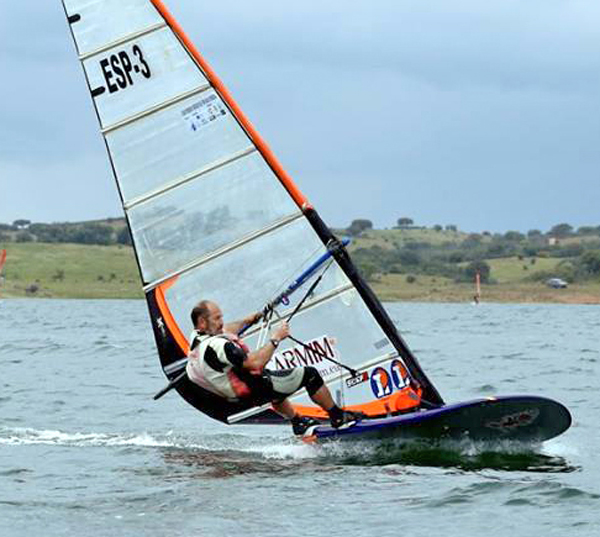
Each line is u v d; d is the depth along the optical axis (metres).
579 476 48.09
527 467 49.78
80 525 41.19
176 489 46.34
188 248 55.47
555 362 110.69
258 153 54.75
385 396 54.47
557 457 52.12
